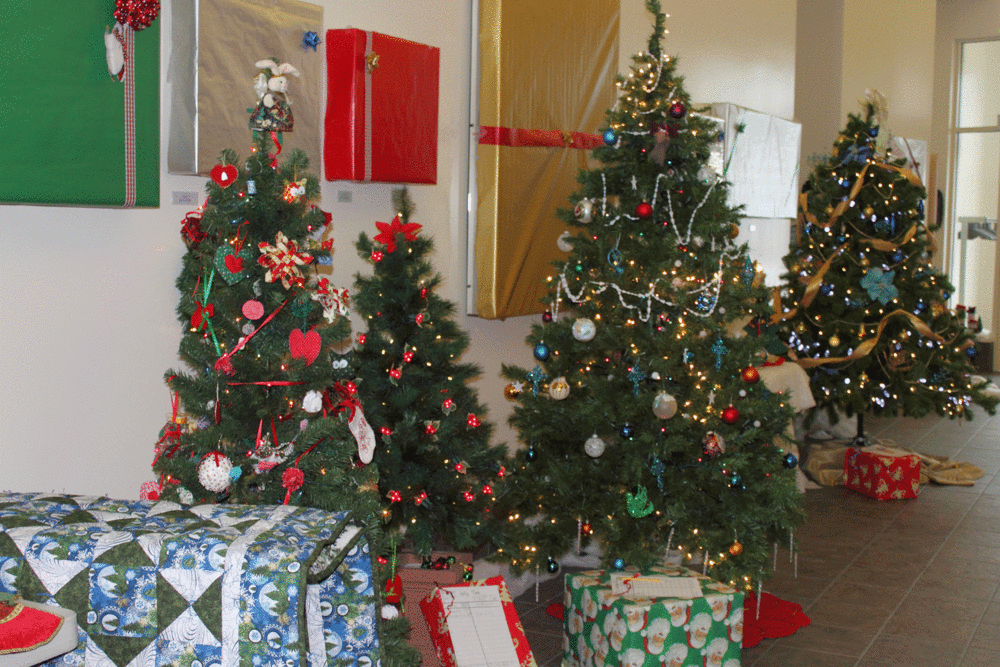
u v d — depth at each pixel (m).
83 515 2.13
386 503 3.01
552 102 4.45
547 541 3.72
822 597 4.12
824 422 7.20
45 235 2.46
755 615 3.82
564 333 3.71
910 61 10.19
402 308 3.10
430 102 3.79
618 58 5.00
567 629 3.36
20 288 2.40
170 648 1.94
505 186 4.18
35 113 2.26
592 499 3.70
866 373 6.47
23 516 2.10
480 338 4.46
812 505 5.77
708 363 3.70
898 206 6.44
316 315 2.54
